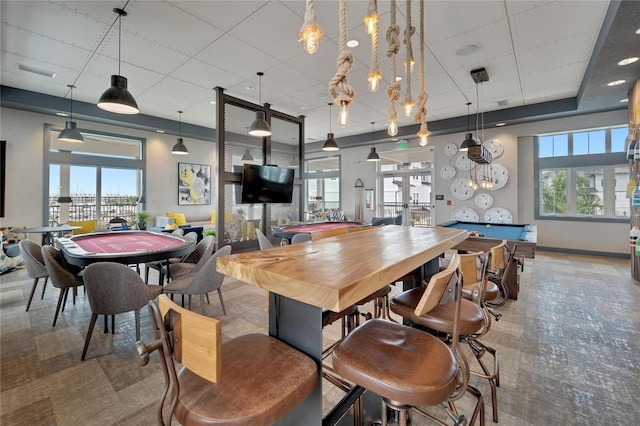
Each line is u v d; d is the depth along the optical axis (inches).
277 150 263.1
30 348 94.7
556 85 195.8
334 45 144.8
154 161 314.3
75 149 266.4
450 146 298.7
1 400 70.6
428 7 115.6
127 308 90.5
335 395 73.9
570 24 126.9
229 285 165.5
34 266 121.3
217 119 199.2
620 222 230.5
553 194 259.9
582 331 106.3
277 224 272.2
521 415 66.2
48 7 117.2
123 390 74.6
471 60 160.2
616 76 153.7
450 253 236.8
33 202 236.4
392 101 72.0
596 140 240.4
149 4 115.3
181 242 127.5
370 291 36.3
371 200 362.3
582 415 65.8
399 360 41.4
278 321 49.1
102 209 286.0
